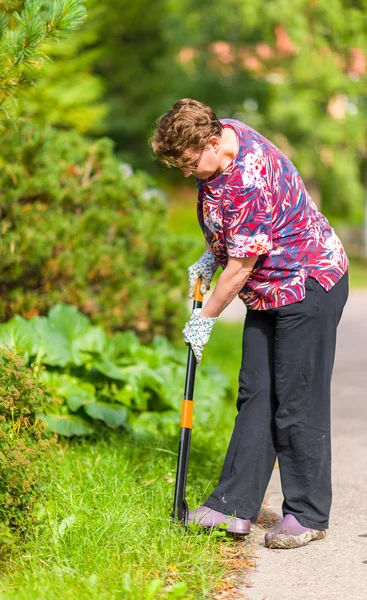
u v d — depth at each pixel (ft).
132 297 22.20
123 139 86.43
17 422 11.95
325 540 12.50
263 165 11.27
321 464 12.26
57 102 32.01
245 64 80.38
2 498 10.80
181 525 12.13
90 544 11.10
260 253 11.33
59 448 15.55
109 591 9.96
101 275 21.56
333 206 89.97
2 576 10.48
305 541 12.18
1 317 19.71
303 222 11.85
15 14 12.76
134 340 19.75
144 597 9.71
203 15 79.71
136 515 12.17
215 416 19.33
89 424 16.43
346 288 12.19
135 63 83.10
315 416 12.17
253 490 12.29
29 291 20.31
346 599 10.25
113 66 82.69
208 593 10.34
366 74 78.07
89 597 9.66
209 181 11.32
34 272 20.44
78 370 17.74
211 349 31.68
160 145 10.96
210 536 11.79
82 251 20.79
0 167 19.83
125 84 83.51
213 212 11.39
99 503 12.42
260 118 81.61
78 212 21.90
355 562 11.55
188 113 10.85
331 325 12.05
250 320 12.50
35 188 20.10
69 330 18.53
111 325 21.66
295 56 78.18
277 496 15.08
